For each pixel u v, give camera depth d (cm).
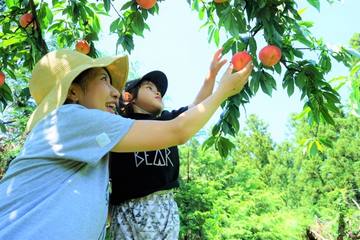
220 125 242
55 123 138
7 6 306
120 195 204
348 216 1016
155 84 230
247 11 191
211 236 666
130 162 205
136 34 255
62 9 322
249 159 2161
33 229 119
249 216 789
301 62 208
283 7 196
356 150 1432
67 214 123
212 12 276
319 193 1491
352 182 1414
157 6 261
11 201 127
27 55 307
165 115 222
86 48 300
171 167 213
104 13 316
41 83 155
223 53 210
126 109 229
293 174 1905
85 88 153
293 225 870
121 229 201
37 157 133
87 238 125
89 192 130
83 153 133
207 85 217
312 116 240
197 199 683
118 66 172
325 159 1540
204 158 786
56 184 130
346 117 1491
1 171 603
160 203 204
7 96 298
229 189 803
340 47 226
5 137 629
